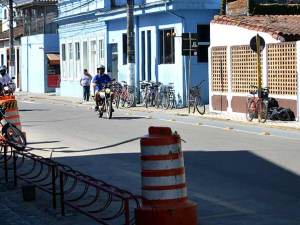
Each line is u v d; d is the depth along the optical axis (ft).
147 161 29.58
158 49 130.41
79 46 171.01
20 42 221.87
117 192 30.91
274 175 46.70
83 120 96.84
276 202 37.83
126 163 54.49
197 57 122.83
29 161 56.18
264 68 93.91
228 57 102.78
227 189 42.04
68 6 176.55
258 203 37.68
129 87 127.75
